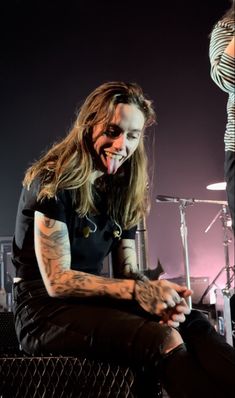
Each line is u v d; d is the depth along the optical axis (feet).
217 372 3.35
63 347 3.85
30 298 4.21
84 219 4.39
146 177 4.93
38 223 4.11
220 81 4.29
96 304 4.06
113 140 4.32
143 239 9.87
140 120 4.37
